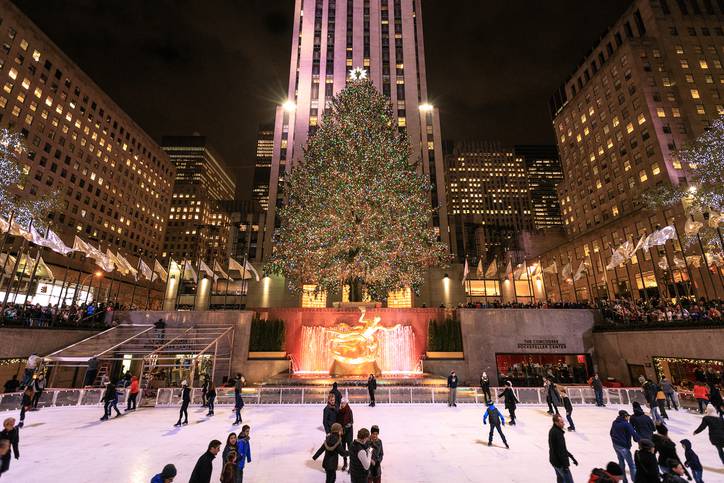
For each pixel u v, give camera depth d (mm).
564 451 7570
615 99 69312
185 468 9633
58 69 74500
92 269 54844
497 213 160625
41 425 14469
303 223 30188
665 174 57812
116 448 11359
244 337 27078
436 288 42000
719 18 67000
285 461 10180
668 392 18062
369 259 27969
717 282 45000
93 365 22109
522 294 43500
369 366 25109
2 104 63062
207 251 128500
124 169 94688
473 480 8922
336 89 57844
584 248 62000
